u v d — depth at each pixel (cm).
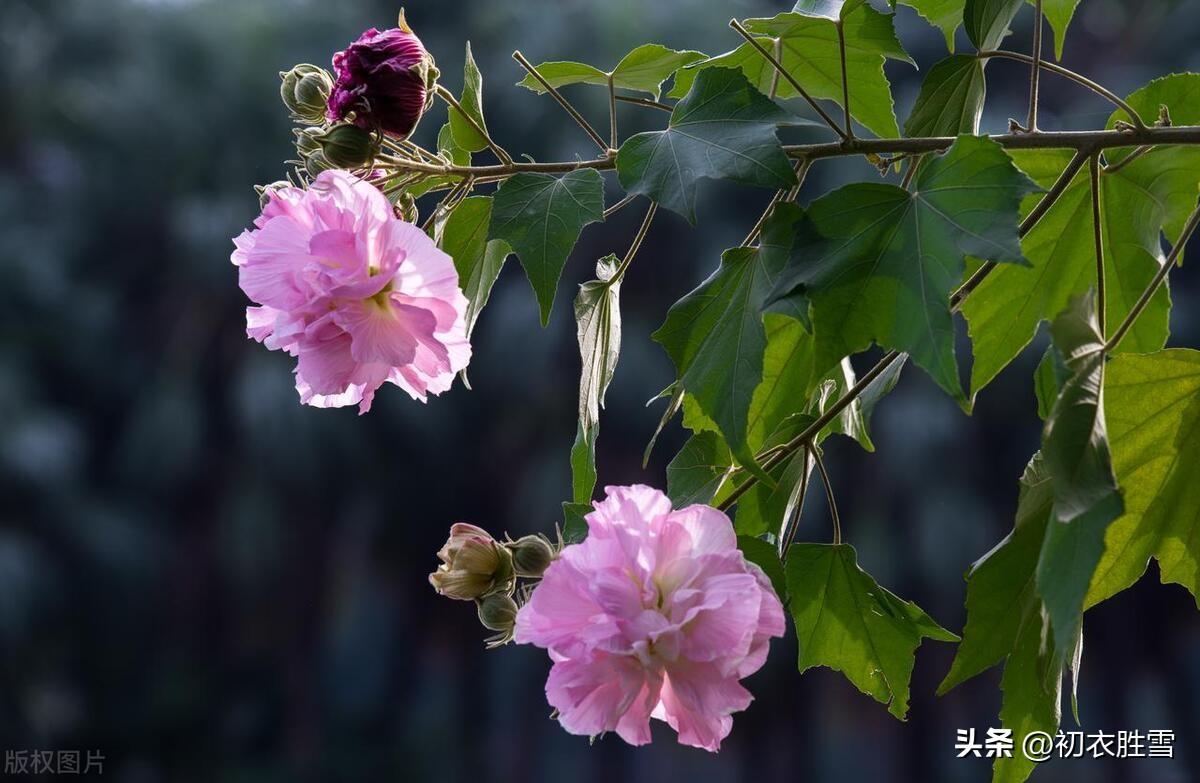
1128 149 136
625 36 1666
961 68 129
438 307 111
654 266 1772
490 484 1923
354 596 1995
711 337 109
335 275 108
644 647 97
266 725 1973
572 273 1802
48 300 2019
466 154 131
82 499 1941
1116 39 1677
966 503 1573
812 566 127
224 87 2145
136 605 1964
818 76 142
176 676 1978
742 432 105
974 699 1705
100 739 1905
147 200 2122
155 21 2214
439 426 1883
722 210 1773
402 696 1981
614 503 104
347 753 1912
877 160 133
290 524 1967
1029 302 138
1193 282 1470
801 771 1777
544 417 1834
